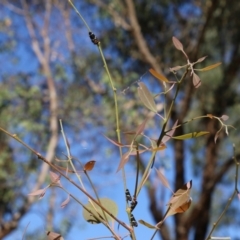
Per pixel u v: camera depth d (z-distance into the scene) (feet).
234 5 27.96
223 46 30.25
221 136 30.71
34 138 27.58
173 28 30.73
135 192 4.06
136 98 25.46
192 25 30.19
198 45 26.96
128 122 25.12
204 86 30.32
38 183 25.79
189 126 31.09
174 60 30.01
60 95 29.99
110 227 4.02
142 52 28.60
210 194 30.73
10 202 26.30
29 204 25.34
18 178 26.43
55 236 4.14
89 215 4.30
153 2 30.09
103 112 27.02
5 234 24.94
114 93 4.61
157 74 4.09
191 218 30.58
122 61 30.14
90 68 30.32
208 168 31.14
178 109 29.19
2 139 26.37
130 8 29.48
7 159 26.35
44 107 28.73
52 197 25.43
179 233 30.45
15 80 28.99
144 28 30.83
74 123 28.12
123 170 4.19
